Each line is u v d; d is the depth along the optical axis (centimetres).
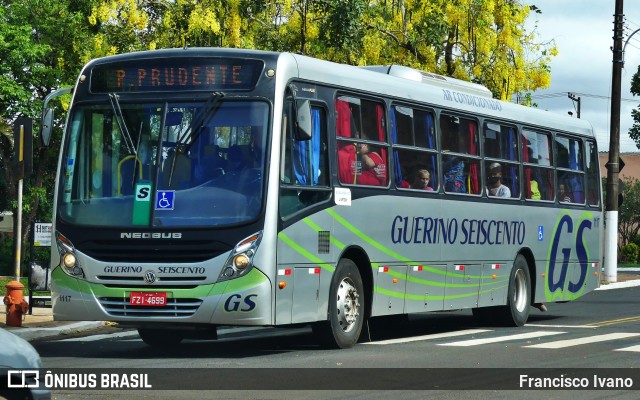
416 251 1747
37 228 2189
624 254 6606
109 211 1443
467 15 3338
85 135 1488
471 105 1947
